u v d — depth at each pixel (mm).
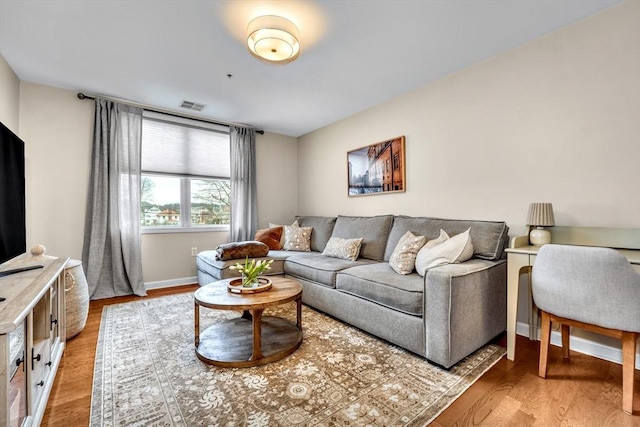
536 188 2223
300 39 2184
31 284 1373
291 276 3221
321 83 2941
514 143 2338
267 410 1395
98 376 1689
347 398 1483
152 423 1314
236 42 2230
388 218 3158
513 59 2332
